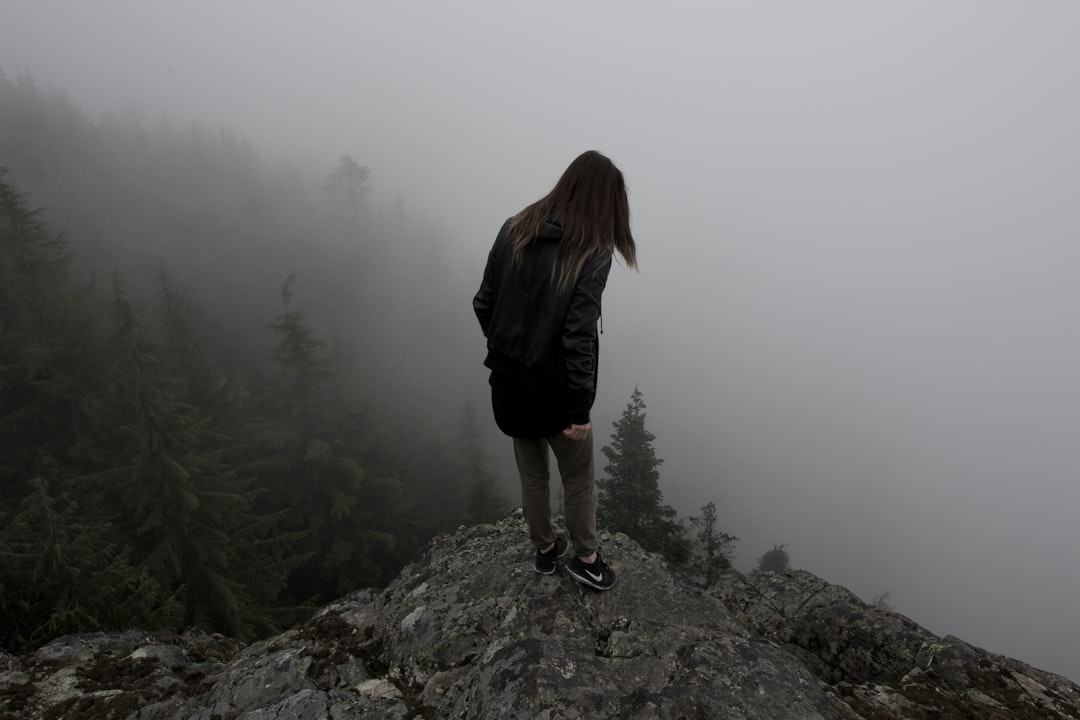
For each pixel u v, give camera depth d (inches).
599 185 89.4
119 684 142.2
